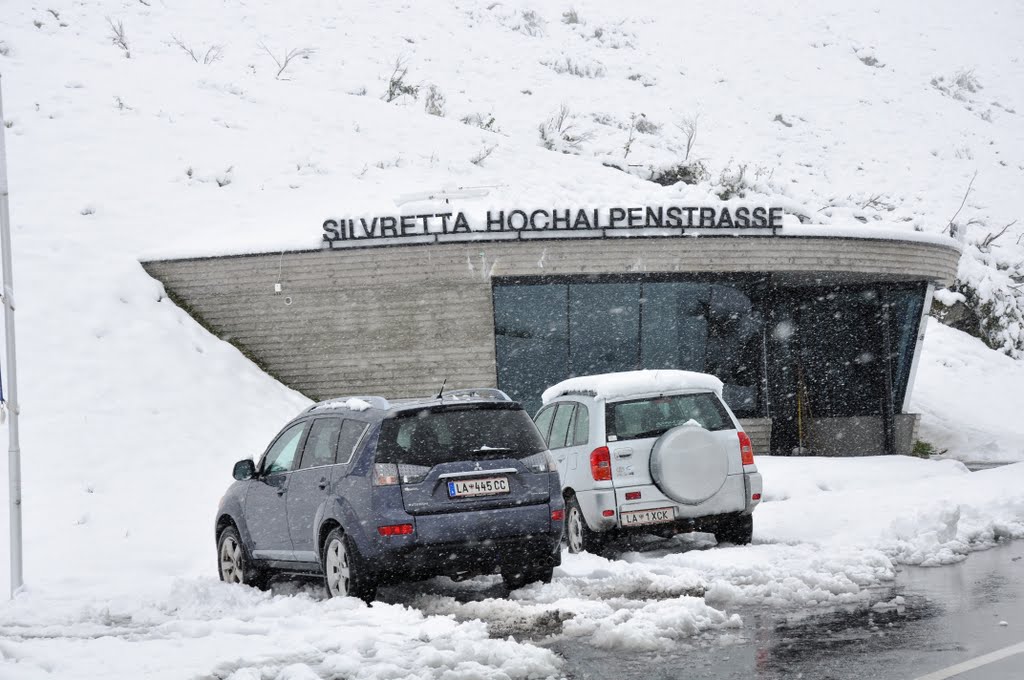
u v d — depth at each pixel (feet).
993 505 43.06
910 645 22.31
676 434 38.70
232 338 84.28
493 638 25.31
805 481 61.52
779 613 26.61
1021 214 197.98
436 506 30.68
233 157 112.37
